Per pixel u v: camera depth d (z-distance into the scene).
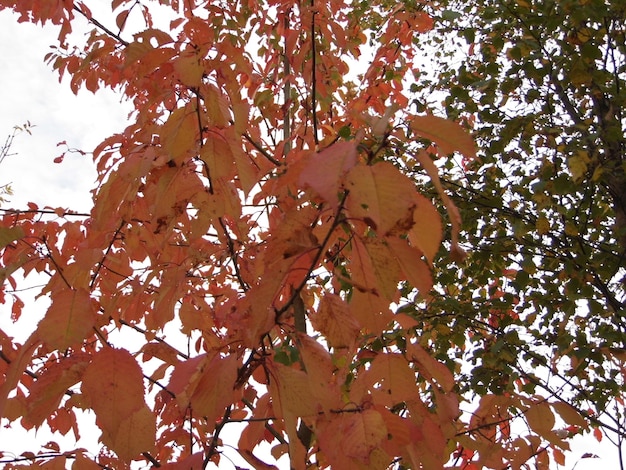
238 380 0.86
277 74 1.88
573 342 1.76
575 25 1.90
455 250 0.68
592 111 2.25
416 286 0.74
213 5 1.77
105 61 1.53
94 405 0.75
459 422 1.30
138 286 1.13
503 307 2.09
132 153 0.95
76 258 0.94
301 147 1.69
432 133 0.70
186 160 0.96
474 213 2.19
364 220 0.63
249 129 1.27
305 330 1.20
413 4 1.84
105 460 1.12
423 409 0.95
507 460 1.21
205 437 1.22
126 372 0.76
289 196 1.08
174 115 0.89
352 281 0.76
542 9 1.97
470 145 0.70
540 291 2.29
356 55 1.95
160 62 0.89
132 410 0.75
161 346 0.92
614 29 2.01
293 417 0.82
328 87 1.82
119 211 1.03
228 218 1.31
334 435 0.86
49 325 0.76
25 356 0.77
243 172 0.90
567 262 2.00
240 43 1.82
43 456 1.00
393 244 0.73
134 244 1.13
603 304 2.06
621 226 2.28
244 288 1.13
